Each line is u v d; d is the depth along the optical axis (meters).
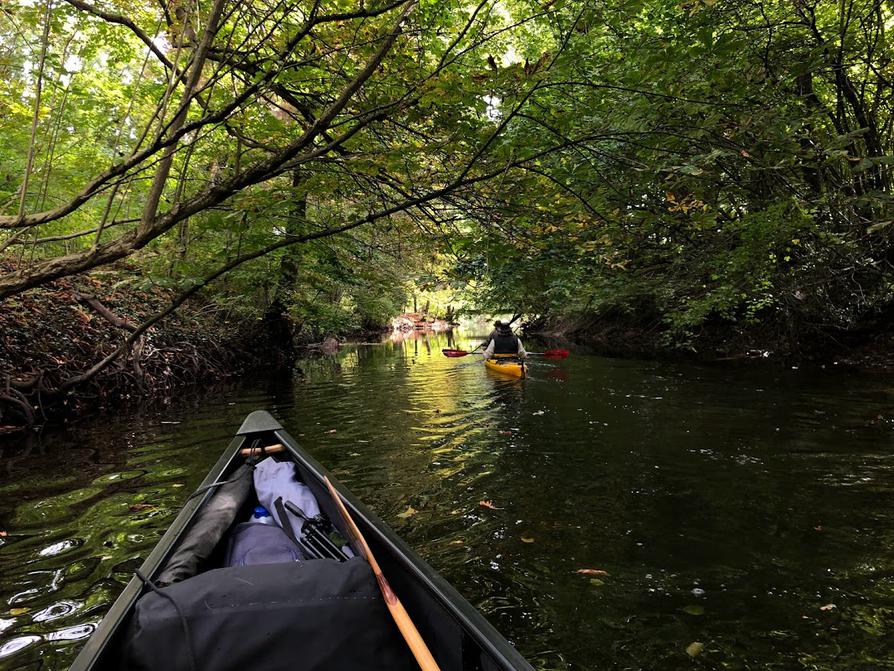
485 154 3.81
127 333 8.81
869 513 3.38
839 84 7.34
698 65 4.00
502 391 8.53
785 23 6.39
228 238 4.58
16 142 6.29
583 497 3.86
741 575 2.74
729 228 6.79
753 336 12.15
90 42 4.30
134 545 3.18
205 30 3.08
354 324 26.45
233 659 1.53
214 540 2.44
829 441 4.89
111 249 3.44
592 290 9.80
